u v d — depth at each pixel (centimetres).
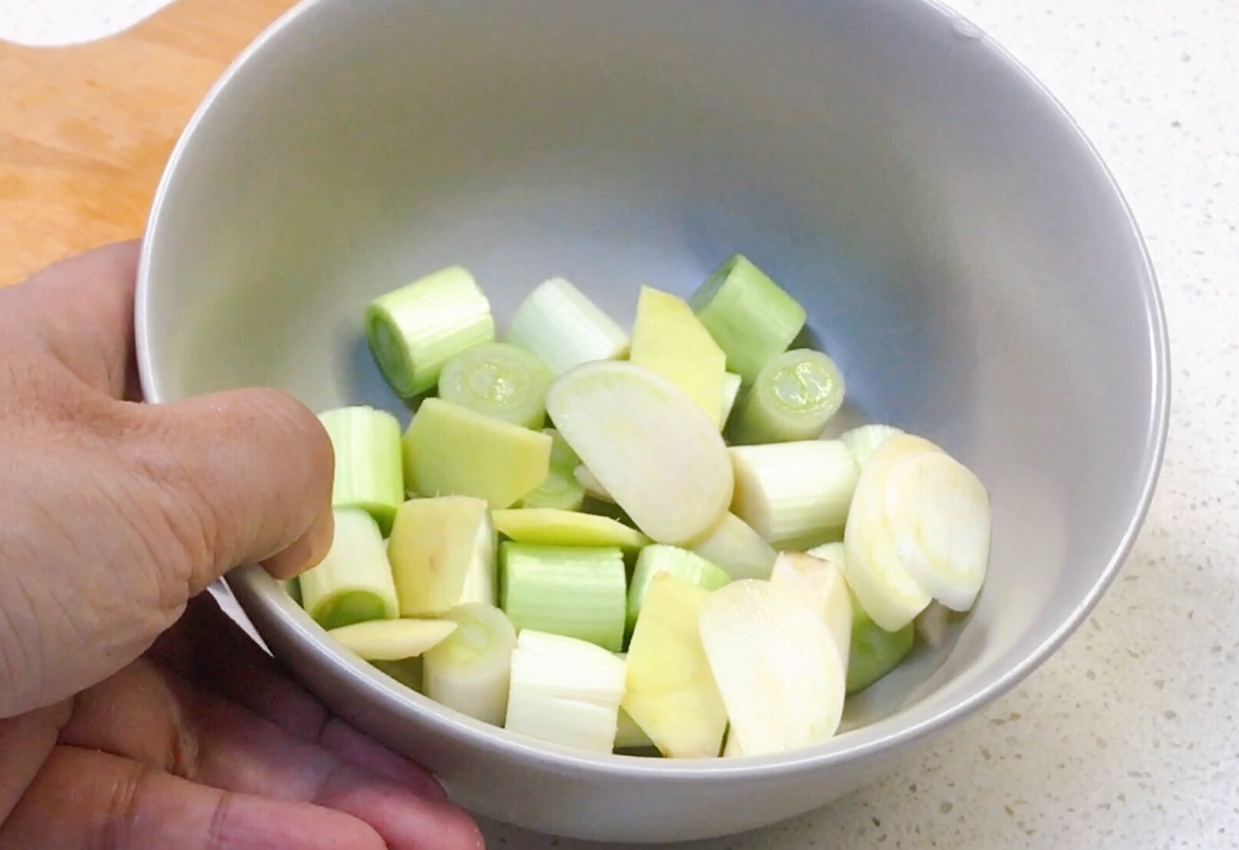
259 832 23
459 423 28
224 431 22
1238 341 32
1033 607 25
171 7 33
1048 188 27
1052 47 36
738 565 28
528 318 31
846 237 31
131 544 21
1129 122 35
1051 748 27
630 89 30
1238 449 31
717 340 31
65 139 31
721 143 31
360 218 30
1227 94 35
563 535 27
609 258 32
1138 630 29
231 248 27
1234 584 29
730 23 29
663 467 28
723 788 22
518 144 31
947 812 27
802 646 25
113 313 26
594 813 23
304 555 24
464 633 26
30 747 23
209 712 25
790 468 28
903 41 28
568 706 25
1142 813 27
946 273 29
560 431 28
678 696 25
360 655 24
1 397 21
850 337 31
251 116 26
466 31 28
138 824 23
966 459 29
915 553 26
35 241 31
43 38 34
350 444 28
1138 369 25
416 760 23
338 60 27
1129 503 24
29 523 20
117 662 22
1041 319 28
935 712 22
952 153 28
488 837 26
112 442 21
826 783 23
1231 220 34
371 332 30
